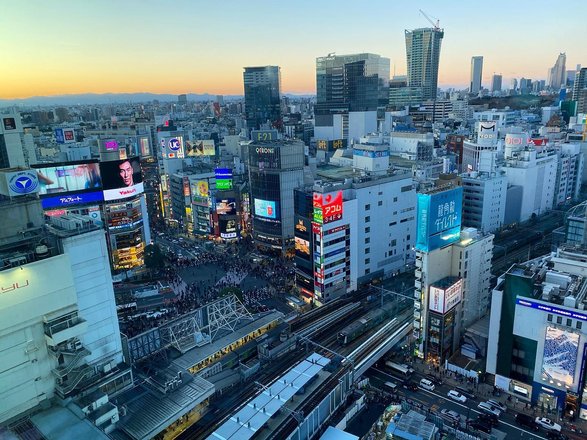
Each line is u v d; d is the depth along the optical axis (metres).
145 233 179.75
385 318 116.31
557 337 82.56
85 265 76.56
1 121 143.75
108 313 80.69
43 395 72.19
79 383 75.50
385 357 105.50
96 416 70.69
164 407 75.75
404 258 154.00
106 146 182.75
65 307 72.50
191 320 97.69
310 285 133.38
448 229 102.06
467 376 96.38
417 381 97.19
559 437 78.69
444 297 97.75
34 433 65.88
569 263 92.69
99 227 79.00
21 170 74.06
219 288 145.88
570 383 82.88
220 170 191.75
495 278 142.50
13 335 67.62
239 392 86.00
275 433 72.12
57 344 71.25
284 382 82.50
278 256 177.88
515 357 89.31
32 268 68.12
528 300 85.19
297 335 104.38
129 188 168.12
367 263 141.75
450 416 84.56
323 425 80.81
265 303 135.12
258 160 177.50
